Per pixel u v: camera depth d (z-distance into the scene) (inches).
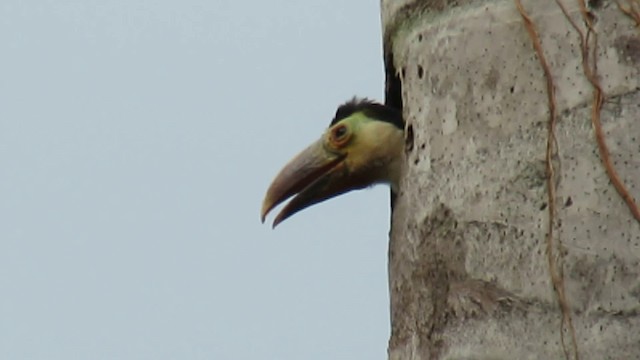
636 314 338.3
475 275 358.0
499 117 363.6
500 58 366.6
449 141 372.5
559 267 346.3
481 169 363.3
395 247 390.3
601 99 353.4
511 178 357.7
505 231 355.6
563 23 360.8
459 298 360.2
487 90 366.9
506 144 361.1
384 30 408.2
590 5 359.9
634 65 354.3
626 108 351.6
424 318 369.4
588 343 339.9
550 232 349.4
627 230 343.9
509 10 367.9
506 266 353.7
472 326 355.9
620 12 357.7
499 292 353.1
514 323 348.8
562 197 350.3
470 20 373.7
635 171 346.9
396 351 380.2
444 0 381.7
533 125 358.6
